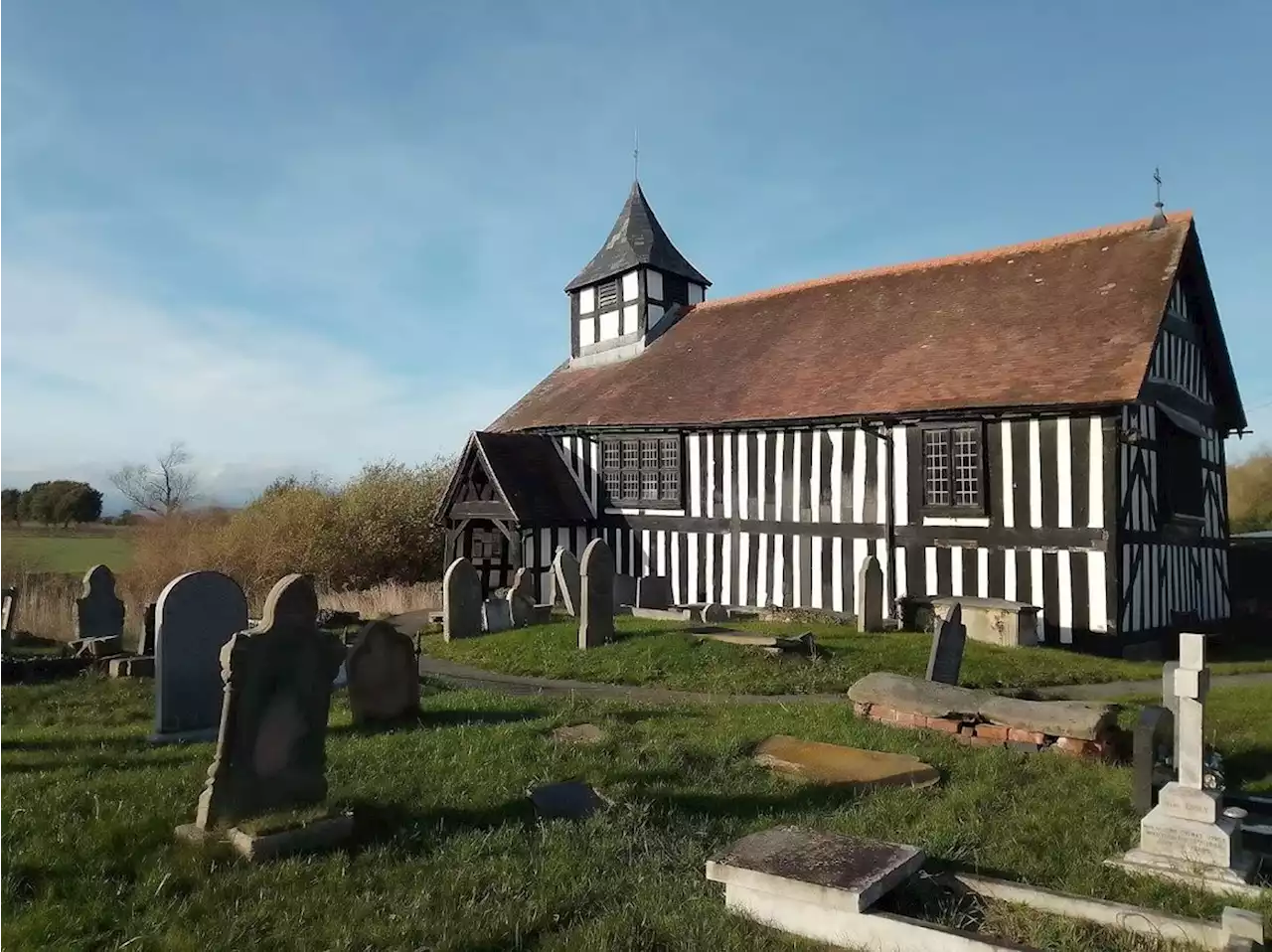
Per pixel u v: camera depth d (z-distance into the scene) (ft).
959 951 13.14
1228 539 69.56
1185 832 17.16
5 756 24.98
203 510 107.55
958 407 51.65
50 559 97.35
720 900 15.61
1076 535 48.49
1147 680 40.65
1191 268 58.75
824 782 22.35
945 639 34.04
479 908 14.96
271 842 16.93
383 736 26.35
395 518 101.19
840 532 58.13
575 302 93.40
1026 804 20.74
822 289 77.87
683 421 65.92
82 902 14.79
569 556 58.23
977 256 69.05
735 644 43.11
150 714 33.24
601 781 21.93
